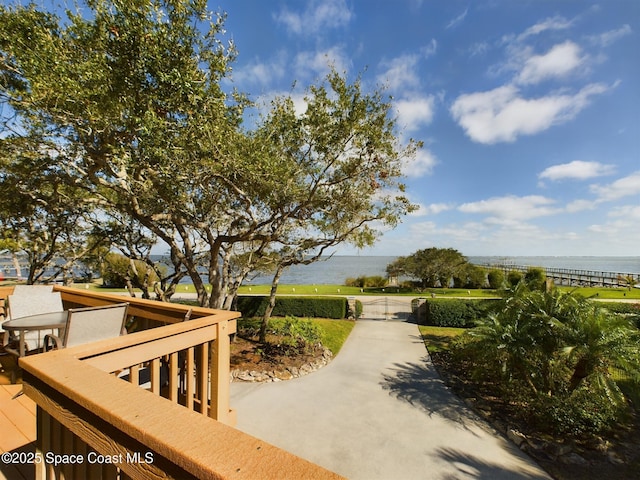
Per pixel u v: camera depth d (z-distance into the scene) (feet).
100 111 13.62
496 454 14.99
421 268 77.77
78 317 8.22
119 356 5.74
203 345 8.30
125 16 12.78
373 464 14.05
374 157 23.29
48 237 31.96
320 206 26.35
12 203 23.63
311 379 23.45
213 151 15.90
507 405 19.40
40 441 4.29
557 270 110.83
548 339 19.02
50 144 17.58
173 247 23.34
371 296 66.95
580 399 17.31
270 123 21.77
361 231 29.43
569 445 15.40
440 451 15.10
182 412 2.84
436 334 38.50
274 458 2.17
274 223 26.94
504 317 22.07
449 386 22.61
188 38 14.11
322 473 2.01
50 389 3.96
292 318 32.48
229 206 25.90
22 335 9.51
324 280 140.77
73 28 13.93
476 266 81.87
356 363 27.50
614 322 17.58
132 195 18.13
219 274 24.93
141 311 10.90
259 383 22.38
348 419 17.76
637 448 15.40
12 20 13.57
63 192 26.55
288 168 20.83
